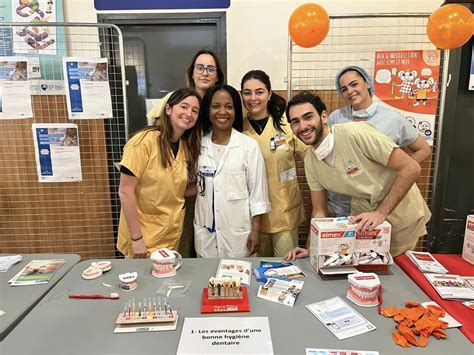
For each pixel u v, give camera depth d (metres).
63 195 2.65
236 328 1.09
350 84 2.05
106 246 2.73
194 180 1.96
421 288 1.33
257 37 2.48
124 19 2.47
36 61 2.45
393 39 2.45
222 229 1.91
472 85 2.49
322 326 1.11
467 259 1.56
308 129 1.49
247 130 2.08
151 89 2.62
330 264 1.39
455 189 2.70
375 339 1.04
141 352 0.99
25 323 1.13
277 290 1.30
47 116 2.53
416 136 2.06
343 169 1.56
